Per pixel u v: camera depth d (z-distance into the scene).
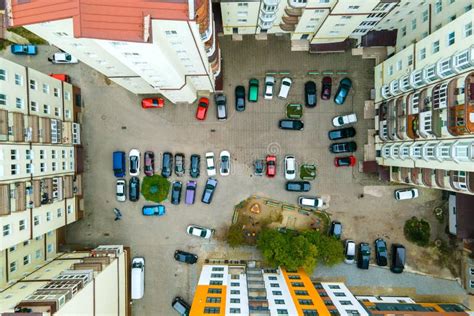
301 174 46.47
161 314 46.81
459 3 31.52
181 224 46.94
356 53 45.94
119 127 46.75
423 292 46.59
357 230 46.88
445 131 31.25
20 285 35.16
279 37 46.00
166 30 25.92
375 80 45.12
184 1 23.94
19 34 45.75
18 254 37.91
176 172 46.41
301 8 36.81
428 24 36.22
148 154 46.16
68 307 32.09
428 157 34.19
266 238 43.75
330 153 46.59
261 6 36.81
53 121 39.56
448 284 46.50
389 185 46.62
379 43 44.00
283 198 46.72
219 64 42.12
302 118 46.38
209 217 46.88
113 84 46.59
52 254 44.22
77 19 23.58
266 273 44.88
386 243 46.94
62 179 41.38
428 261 46.72
